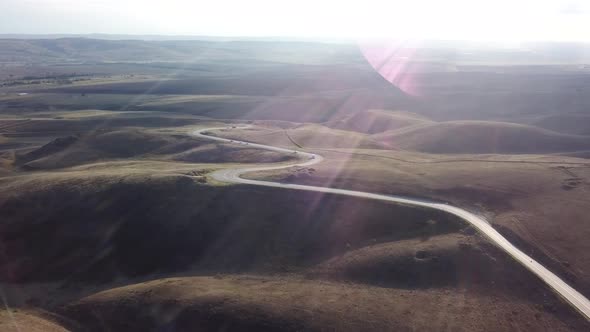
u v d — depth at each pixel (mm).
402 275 65312
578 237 68625
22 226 85375
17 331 59688
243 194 89125
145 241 81000
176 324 58812
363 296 61125
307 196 86938
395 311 57125
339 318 56125
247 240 78562
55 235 83625
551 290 58312
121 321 61250
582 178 89688
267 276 69875
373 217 79625
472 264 64875
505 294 59062
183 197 89625
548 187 86250
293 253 74500
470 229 72625
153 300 63375
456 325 53750
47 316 65688
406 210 80062
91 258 78750
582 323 53062
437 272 64562
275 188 90188
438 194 86188
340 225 78938
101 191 93625
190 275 72938
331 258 72125
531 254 66062
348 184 92062
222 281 68812
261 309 58500
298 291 63375
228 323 57219
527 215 76125
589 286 59125
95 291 71750
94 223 85812
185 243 79750
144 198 90250
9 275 75688
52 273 76188
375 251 71312
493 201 82188
